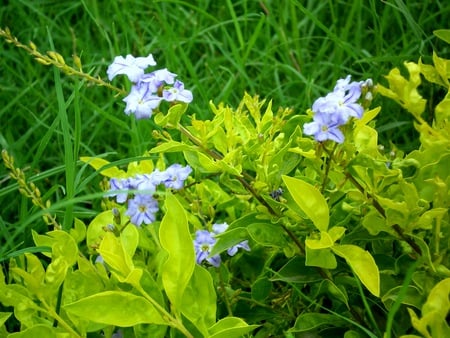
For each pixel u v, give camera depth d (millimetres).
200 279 277
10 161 321
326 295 331
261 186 304
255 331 335
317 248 274
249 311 323
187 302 275
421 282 284
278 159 308
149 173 343
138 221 299
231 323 271
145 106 294
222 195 355
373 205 287
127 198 310
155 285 284
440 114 298
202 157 298
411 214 281
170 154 434
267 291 316
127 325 265
